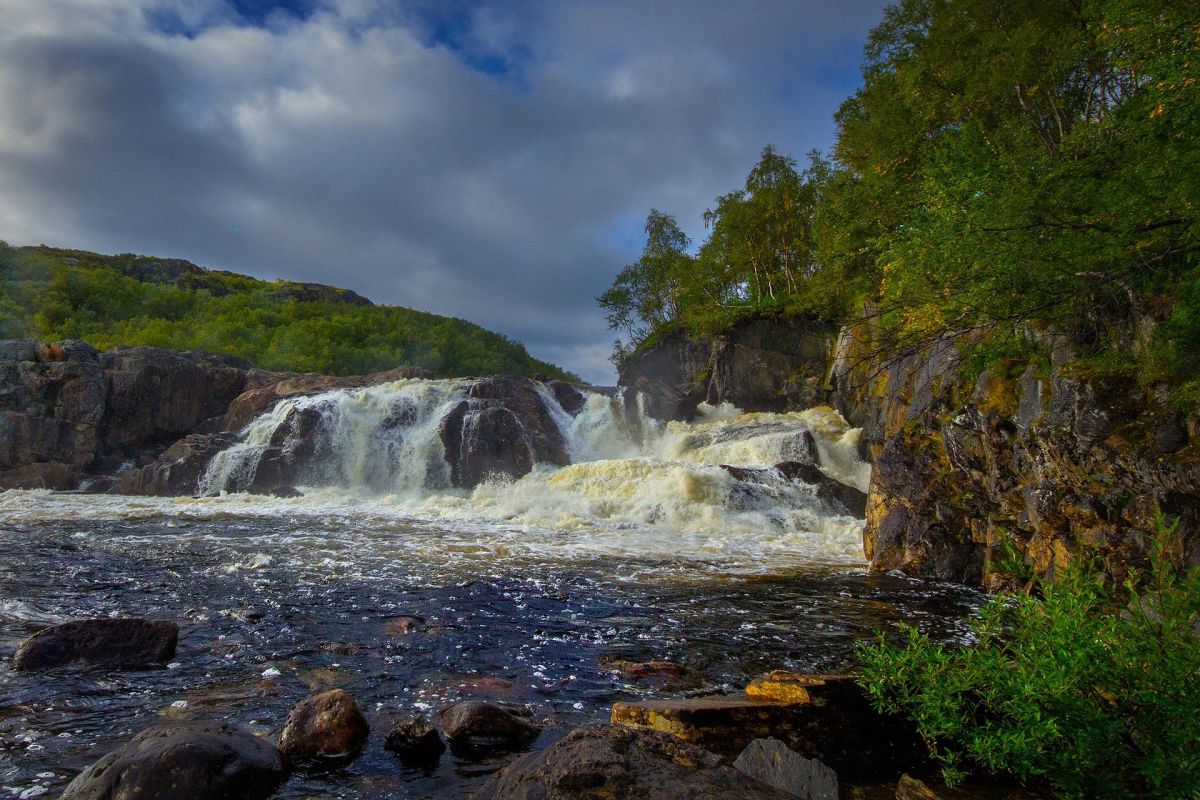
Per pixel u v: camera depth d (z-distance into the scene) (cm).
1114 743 340
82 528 1600
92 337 4853
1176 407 793
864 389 1930
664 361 4369
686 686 616
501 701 564
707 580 1165
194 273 8919
